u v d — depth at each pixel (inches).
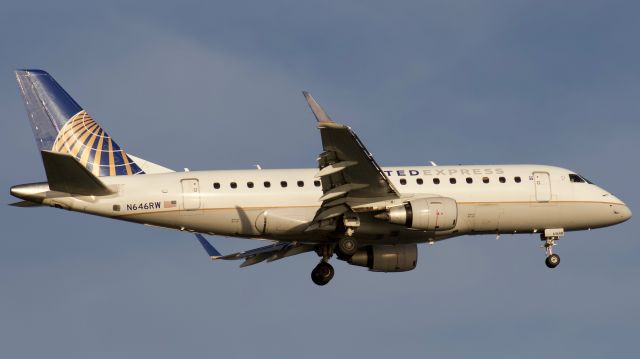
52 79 5664.4
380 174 5123.0
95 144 5625.0
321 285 5772.6
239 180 5506.9
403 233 5556.1
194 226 5487.2
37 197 5300.2
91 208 5354.3
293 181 5541.3
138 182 5442.9
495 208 5723.4
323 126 4687.5
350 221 5428.2
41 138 5615.2
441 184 5679.1
